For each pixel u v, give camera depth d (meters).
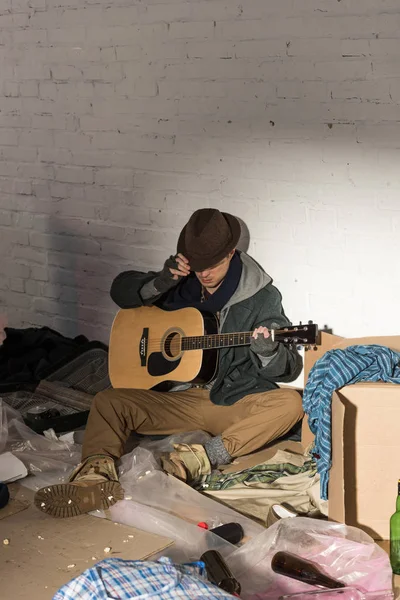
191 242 3.53
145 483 3.09
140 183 4.22
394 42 3.32
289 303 3.85
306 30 3.52
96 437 3.36
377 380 2.95
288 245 3.80
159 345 3.63
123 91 4.16
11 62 4.57
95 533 2.71
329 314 3.75
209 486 3.21
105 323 4.55
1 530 2.75
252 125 3.77
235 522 2.86
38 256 4.76
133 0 4.01
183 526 2.78
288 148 3.70
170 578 1.79
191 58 3.88
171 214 4.14
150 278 3.74
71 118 4.40
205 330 3.53
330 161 3.60
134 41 4.06
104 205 4.39
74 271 4.62
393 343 3.33
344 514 2.69
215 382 3.60
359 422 2.83
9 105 4.66
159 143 4.09
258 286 3.63
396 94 3.37
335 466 2.76
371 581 2.41
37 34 4.42
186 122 3.98
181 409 3.59
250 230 3.90
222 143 3.88
